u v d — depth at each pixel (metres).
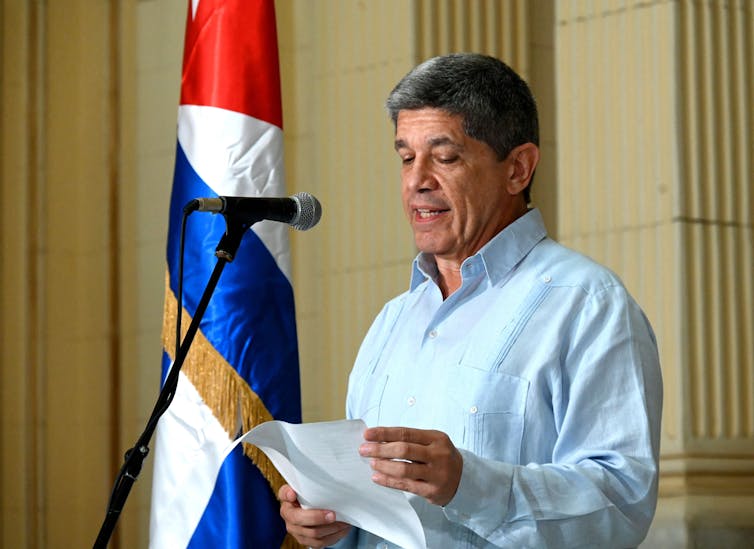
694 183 9.53
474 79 5.58
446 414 5.37
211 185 7.25
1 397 13.12
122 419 13.01
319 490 5.04
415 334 5.80
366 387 5.87
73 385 13.30
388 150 10.82
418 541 4.81
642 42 9.82
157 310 12.88
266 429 4.92
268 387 7.02
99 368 13.21
